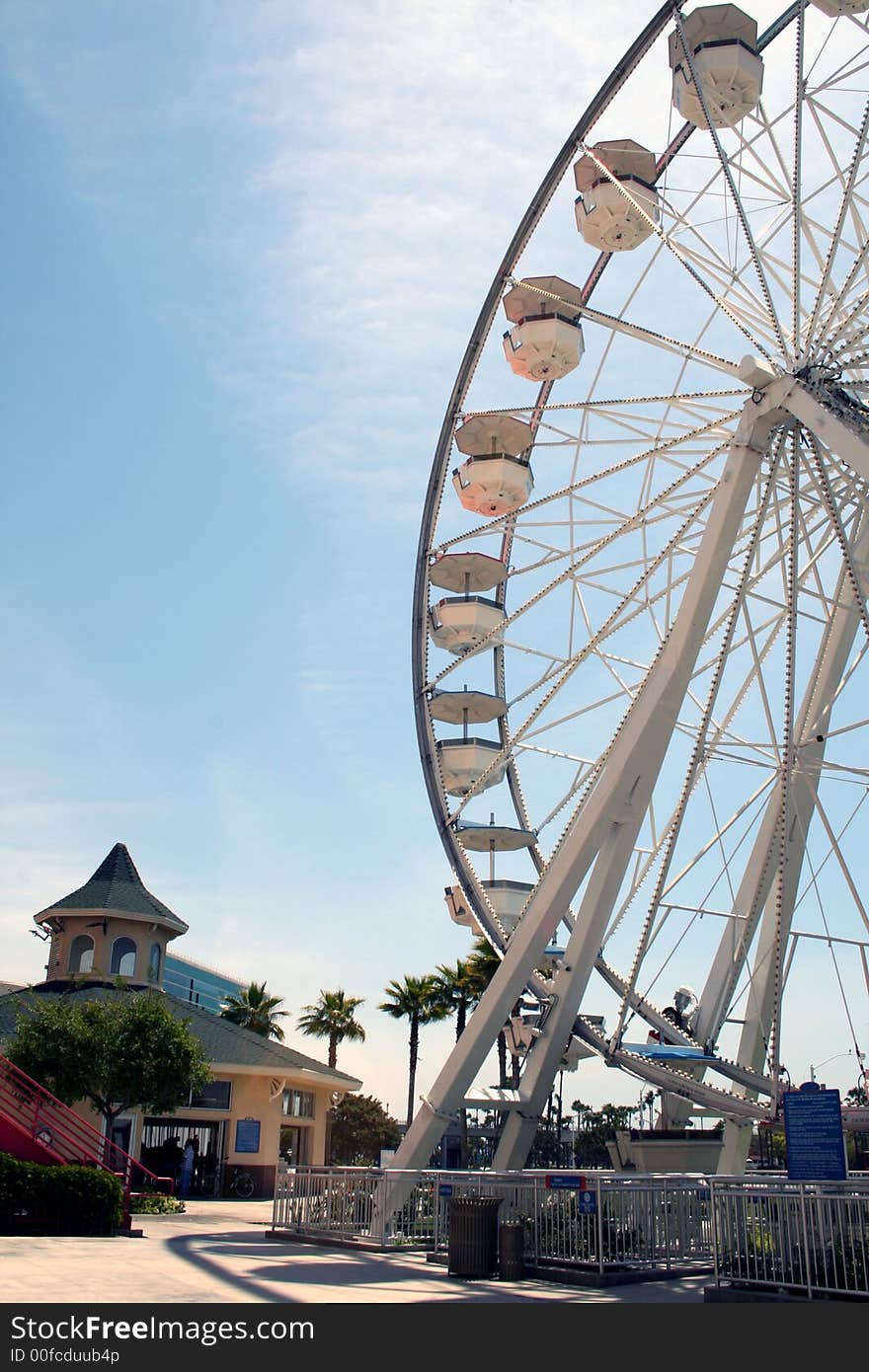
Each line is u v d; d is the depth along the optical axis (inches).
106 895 1610.5
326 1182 785.6
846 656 831.1
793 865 796.0
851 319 717.9
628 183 930.7
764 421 732.7
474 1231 582.9
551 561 902.4
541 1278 571.8
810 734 820.0
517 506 1022.4
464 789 1002.1
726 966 837.2
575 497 953.5
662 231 805.9
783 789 719.1
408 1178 737.6
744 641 831.1
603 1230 570.6
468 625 1000.9
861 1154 806.5
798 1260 470.3
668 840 737.6
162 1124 1485.0
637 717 775.7
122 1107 1150.3
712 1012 831.1
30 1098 858.8
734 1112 751.7
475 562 1019.3
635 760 777.6
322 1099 1750.7
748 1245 491.5
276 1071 1485.0
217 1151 1476.4
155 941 1647.4
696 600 747.4
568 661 852.0
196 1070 1175.0
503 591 1062.4
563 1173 602.2
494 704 1034.1
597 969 905.5
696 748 736.3
